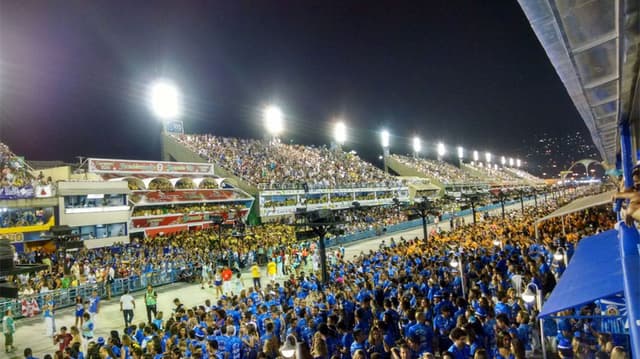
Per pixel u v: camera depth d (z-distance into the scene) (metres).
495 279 13.68
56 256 27.84
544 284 14.16
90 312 19.38
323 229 19.11
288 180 61.28
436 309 11.04
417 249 23.11
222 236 36.84
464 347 7.97
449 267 16.91
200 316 13.52
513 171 185.88
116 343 12.38
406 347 7.60
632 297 3.80
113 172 45.72
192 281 28.64
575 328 8.86
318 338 8.64
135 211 41.97
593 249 10.98
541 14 3.21
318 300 15.16
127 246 35.38
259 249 34.09
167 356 10.46
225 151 63.62
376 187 74.25
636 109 6.48
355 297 14.29
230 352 10.60
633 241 5.82
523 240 22.62
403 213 62.69
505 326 9.09
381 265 20.09
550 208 46.66
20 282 22.69
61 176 42.66
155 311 19.59
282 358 9.74
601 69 4.38
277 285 17.38
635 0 2.66
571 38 3.54
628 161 7.17
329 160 81.31
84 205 38.25
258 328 12.40
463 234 30.28
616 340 8.19
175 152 60.88
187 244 35.84
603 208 34.69
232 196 51.78
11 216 33.41
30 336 18.34
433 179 95.56
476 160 161.75
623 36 3.21
